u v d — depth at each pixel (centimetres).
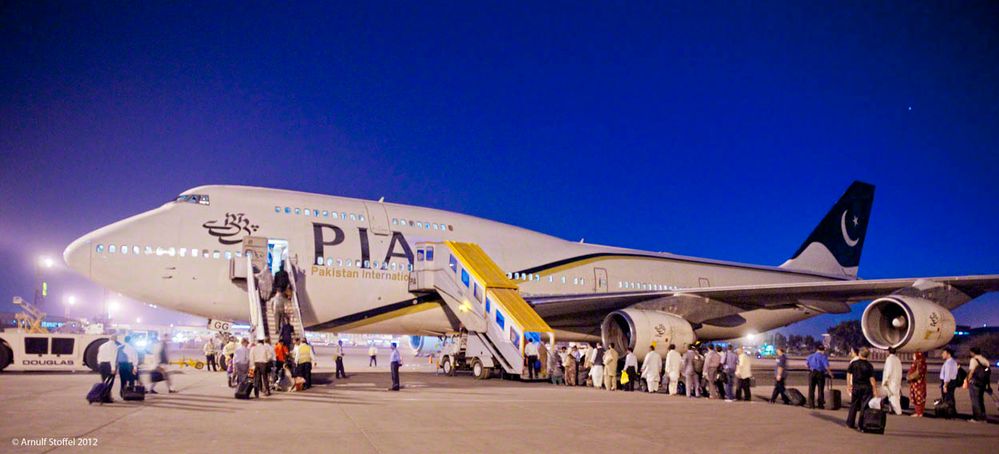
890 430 1305
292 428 1164
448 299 2566
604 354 2239
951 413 1547
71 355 2386
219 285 2305
